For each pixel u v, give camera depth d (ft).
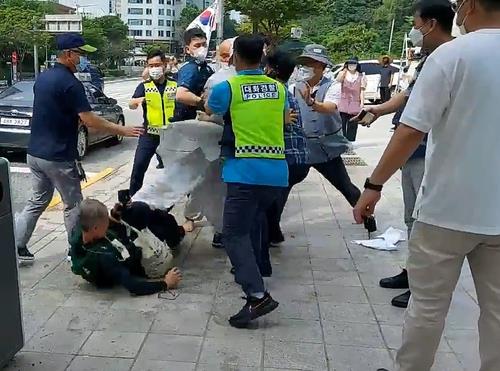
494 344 8.41
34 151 14.84
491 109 7.65
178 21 376.89
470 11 7.93
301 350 11.39
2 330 9.87
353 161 32.94
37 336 11.70
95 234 13.60
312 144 17.38
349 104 35.73
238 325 12.22
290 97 15.39
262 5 82.69
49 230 19.15
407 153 8.10
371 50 140.26
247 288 12.23
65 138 14.85
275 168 12.00
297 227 20.25
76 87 14.53
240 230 12.21
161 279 14.69
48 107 14.51
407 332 8.82
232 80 12.02
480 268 8.38
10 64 135.95
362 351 11.41
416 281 8.55
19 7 159.74
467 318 12.96
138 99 20.97
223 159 12.36
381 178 8.41
